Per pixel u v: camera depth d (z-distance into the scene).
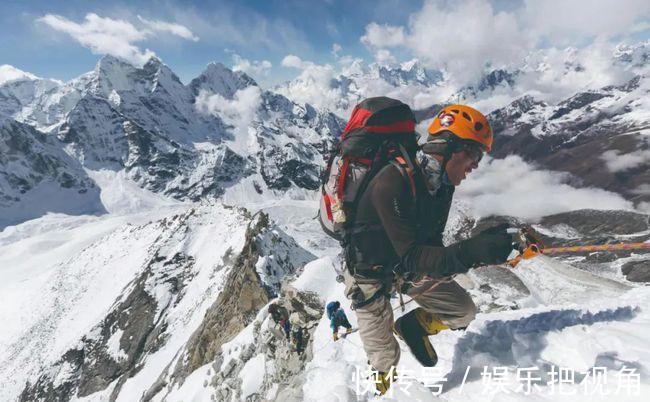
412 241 2.68
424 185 2.76
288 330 14.95
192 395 21.56
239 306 33.66
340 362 5.43
